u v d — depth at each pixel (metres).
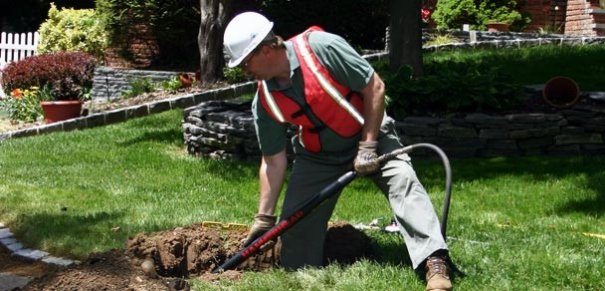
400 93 9.07
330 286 4.64
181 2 16.92
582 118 8.86
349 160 4.86
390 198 4.61
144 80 15.29
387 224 6.16
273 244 4.98
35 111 14.16
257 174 8.52
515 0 17.23
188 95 13.42
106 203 7.38
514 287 4.59
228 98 13.48
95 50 17.81
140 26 17.41
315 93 4.52
